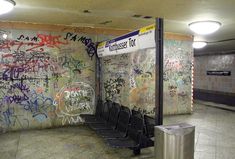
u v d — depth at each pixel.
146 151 5.06
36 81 6.78
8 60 6.48
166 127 3.71
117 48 5.62
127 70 7.85
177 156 3.57
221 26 6.77
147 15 5.66
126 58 7.82
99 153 4.95
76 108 7.27
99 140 5.82
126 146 4.54
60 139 5.91
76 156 4.79
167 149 3.58
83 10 5.25
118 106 5.97
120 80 7.77
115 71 7.69
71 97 7.20
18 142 5.68
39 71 6.80
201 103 12.88
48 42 6.86
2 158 4.70
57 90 7.02
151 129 4.79
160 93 4.18
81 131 6.64
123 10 5.21
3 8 4.55
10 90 6.54
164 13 5.42
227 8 4.88
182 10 5.12
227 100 12.34
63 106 7.11
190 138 3.64
